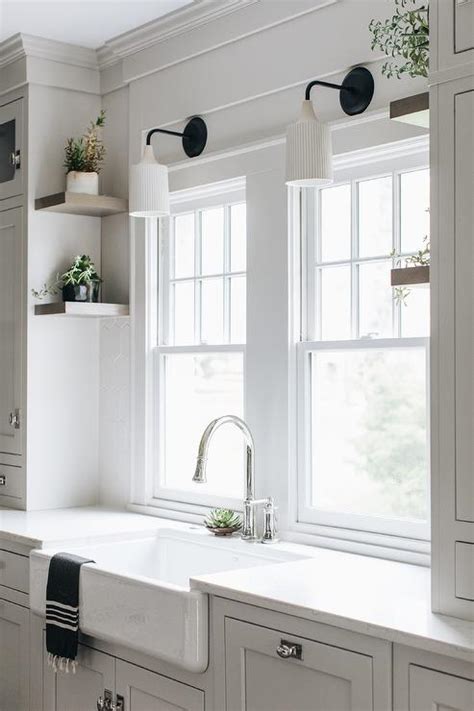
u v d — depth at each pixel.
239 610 2.38
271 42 3.26
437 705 1.95
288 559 2.96
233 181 3.42
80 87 4.02
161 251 3.84
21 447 3.90
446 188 2.14
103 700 2.84
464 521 2.08
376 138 2.90
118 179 4.00
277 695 2.29
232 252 3.53
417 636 1.95
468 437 2.08
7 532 3.34
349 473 3.20
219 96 3.47
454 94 2.13
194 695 2.52
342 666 2.12
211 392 3.70
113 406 3.99
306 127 2.71
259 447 3.27
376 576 2.54
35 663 3.20
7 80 4.00
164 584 2.56
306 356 3.14
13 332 3.97
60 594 2.92
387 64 2.74
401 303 2.91
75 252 4.02
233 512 3.36
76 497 4.00
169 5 3.49
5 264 4.03
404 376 3.14
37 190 3.92
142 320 3.84
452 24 2.13
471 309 2.09
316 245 3.16
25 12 3.57
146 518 3.67
